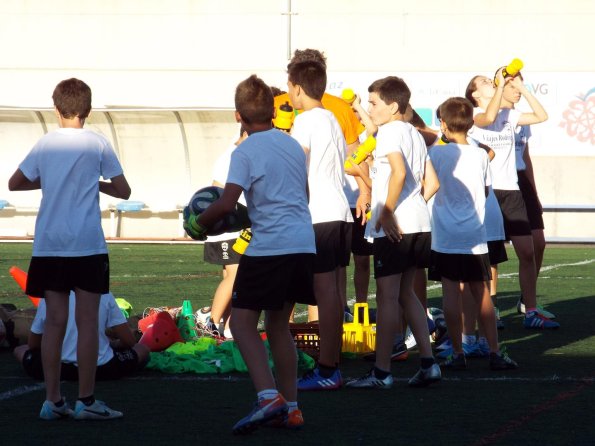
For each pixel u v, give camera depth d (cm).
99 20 5216
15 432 1230
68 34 5228
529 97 2156
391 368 1730
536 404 1401
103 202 4972
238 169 1211
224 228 1244
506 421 1291
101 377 1584
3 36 5247
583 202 4884
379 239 1508
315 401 1426
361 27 5081
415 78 4897
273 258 1203
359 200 1805
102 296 1595
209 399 1437
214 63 5172
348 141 1853
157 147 4809
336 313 1493
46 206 1286
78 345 1290
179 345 1767
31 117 4819
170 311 1970
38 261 1285
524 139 2312
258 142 1230
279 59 5141
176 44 5184
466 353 1847
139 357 1638
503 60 5009
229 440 1191
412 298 1533
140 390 1506
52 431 1237
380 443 1175
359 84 5000
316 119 1524
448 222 1689
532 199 2348
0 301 2630
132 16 5203
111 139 4812
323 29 5103
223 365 1670
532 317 2234
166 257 4066
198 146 4788
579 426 1262
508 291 3005
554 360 1802
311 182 1512
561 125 4859
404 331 1983
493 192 2073
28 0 5234
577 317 2403
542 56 4988
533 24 4984
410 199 1524
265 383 1202
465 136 1730
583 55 4969
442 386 1545
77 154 1293
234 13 5153
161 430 1241
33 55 5241
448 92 4872
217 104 5172
